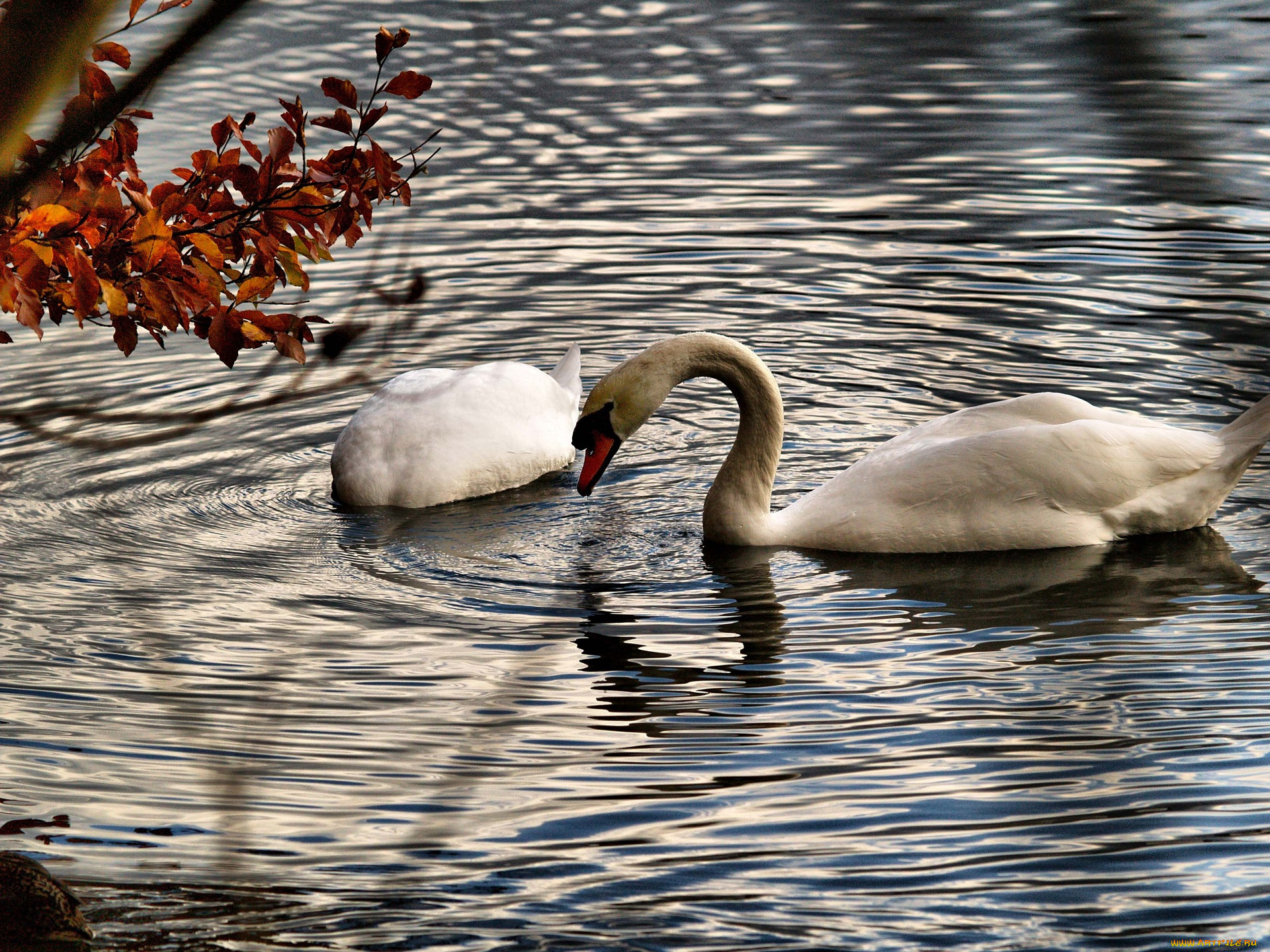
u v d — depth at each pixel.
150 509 14.91
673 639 11.80
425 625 12.13
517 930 7.57
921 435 14.39
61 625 12.13
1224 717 10.09
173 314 8.19
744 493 13.88
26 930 7.36
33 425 4.64
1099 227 22.16
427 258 21.94
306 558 13.71
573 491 15.75
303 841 8.66
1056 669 11.03
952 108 27.27
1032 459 13.55
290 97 28.58
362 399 18.20
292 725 10.31
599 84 29.77
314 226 9.05
